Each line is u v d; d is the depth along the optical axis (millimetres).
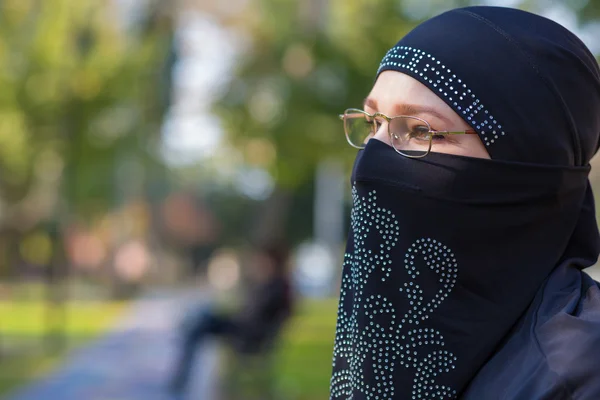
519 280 2041
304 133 17344
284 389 12727
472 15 2109
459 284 2064
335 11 16500
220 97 18656
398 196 2104
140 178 50875
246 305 11180
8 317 27891
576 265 2107
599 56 7340
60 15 19531
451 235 2068
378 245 2117
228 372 11031
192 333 11383
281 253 11258
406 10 15406
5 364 16500
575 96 2049
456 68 2053
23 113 20125
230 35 18297
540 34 2053
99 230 48125
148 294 46281
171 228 73875
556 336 1829
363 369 2094
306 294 44844
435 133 2074
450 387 2014
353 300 2191
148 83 19938
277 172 21016
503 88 2021
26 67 19766
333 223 46250
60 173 23203
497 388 1886
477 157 2047
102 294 44219
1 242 36531
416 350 2059
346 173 19438
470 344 2027
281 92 17094
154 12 18609
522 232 2051
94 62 19891
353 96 16406
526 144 2018
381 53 15828
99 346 19750
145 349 19125
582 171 2074
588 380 1724
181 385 11383
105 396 12609
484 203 2035
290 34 16438
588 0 7094
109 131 21281
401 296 2088
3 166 25406
